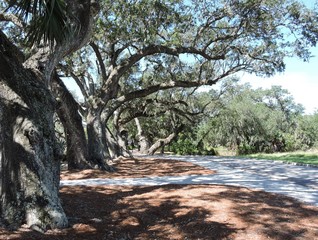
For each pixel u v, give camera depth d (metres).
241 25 17.91
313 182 11.79
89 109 16.39
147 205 7.69
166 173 14.35
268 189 9.70
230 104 42.50
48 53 7.48
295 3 17.77
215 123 41.06
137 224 6.48
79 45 8.23
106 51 19.25
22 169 5.83
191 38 19.34
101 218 6.72
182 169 15.71
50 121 6.52
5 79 6.13
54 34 5.89
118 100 20.12
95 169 14.88
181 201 7.74
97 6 8.26
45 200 5.84
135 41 16.59
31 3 5.57
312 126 41.69
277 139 41.38
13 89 6.13
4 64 6.18
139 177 13.20
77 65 22.12
